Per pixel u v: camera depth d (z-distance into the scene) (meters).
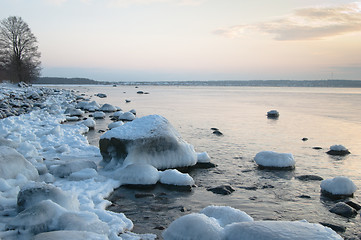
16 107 26.22
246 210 6.62
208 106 32.97
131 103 36.84
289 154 9.95
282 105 35.12
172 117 22.69
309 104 36.97
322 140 14.54
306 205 6.95
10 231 4.52
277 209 6.70
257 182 8.42
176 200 7.02
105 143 9.08
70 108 23.42
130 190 7.54
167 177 7.91
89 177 7.75
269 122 20.45
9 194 5.99
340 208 6.59
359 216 6.38
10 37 63.50
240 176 8.92
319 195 7.56
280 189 7.92
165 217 6.12
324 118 22.81
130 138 8.77
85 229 4.57
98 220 4.87
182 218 4.73
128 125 9.35
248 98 50.34
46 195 5.42
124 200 6.94
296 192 7.73
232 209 5.46
